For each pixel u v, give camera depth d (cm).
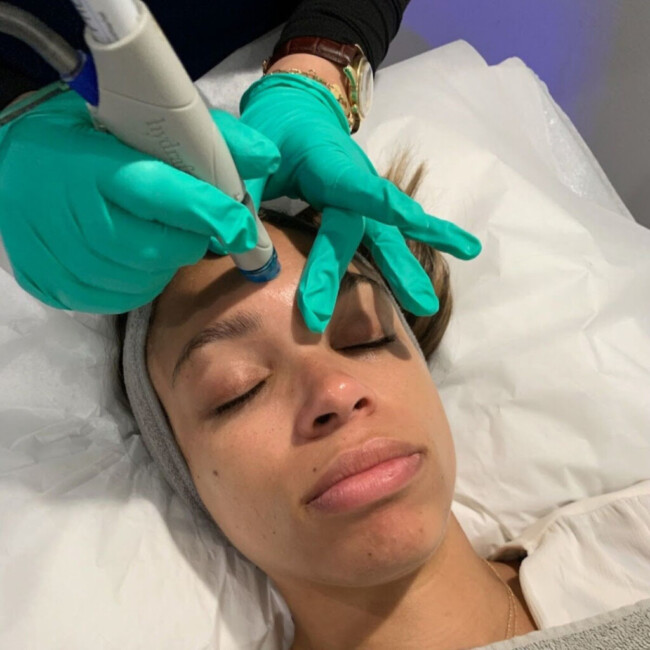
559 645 56
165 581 70
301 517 56
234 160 49
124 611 66
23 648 60
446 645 66
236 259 55
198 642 68
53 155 45
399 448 56
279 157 50
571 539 77
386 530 55
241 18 91
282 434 58
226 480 60
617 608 64
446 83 104
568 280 88
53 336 80
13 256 50
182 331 62
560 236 90
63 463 75
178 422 67
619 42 112
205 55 92
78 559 67
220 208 45
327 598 67
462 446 86
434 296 63
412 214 55
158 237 47
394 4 87
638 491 77
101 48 37
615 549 75
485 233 90
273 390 59
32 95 47
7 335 79
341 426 56
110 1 35
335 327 62
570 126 112
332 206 63
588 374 84
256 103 70
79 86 40
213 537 77
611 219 96
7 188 46
